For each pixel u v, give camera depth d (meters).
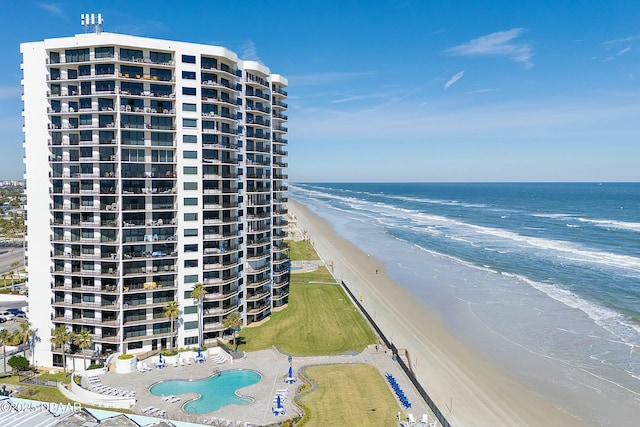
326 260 151.25
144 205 73.69
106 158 71.81
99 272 72.94
